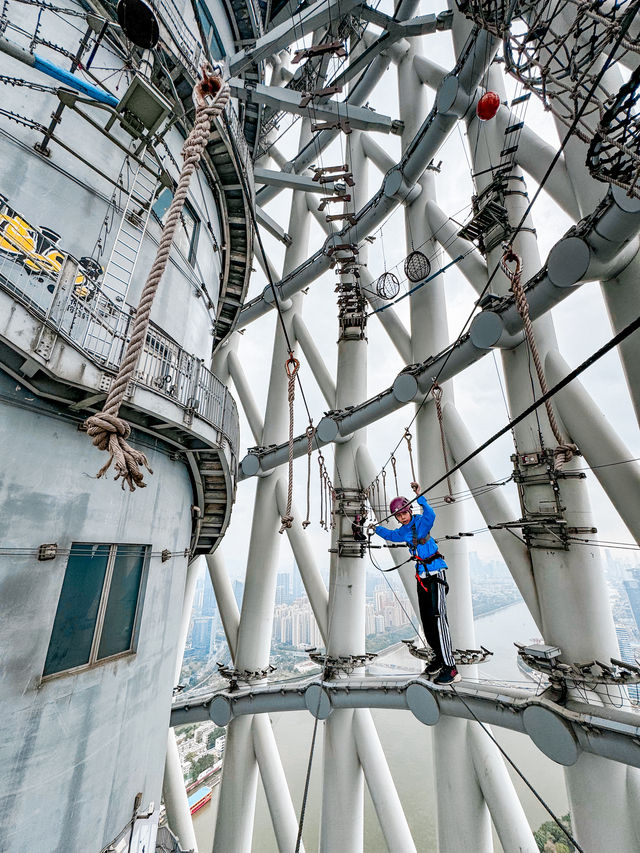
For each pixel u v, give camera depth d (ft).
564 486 38.63
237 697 63.57
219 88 10.46
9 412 20.38
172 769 70.95
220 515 47.78
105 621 25.61
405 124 75.66
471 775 46.34
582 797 34.78
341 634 59.82
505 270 18.65
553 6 37.45
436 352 60.80
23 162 26.89
